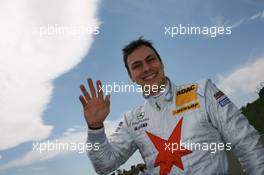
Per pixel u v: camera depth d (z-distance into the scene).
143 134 2.56
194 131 2.37
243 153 2.34
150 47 2.59
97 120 2.52
